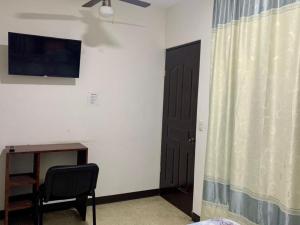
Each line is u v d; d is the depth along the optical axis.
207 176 2.81
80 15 3.37
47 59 3.12
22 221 3.04
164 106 3.94
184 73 3.51
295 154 2.01
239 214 2.48
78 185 2.61
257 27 2.36
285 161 2.09
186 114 3.46
